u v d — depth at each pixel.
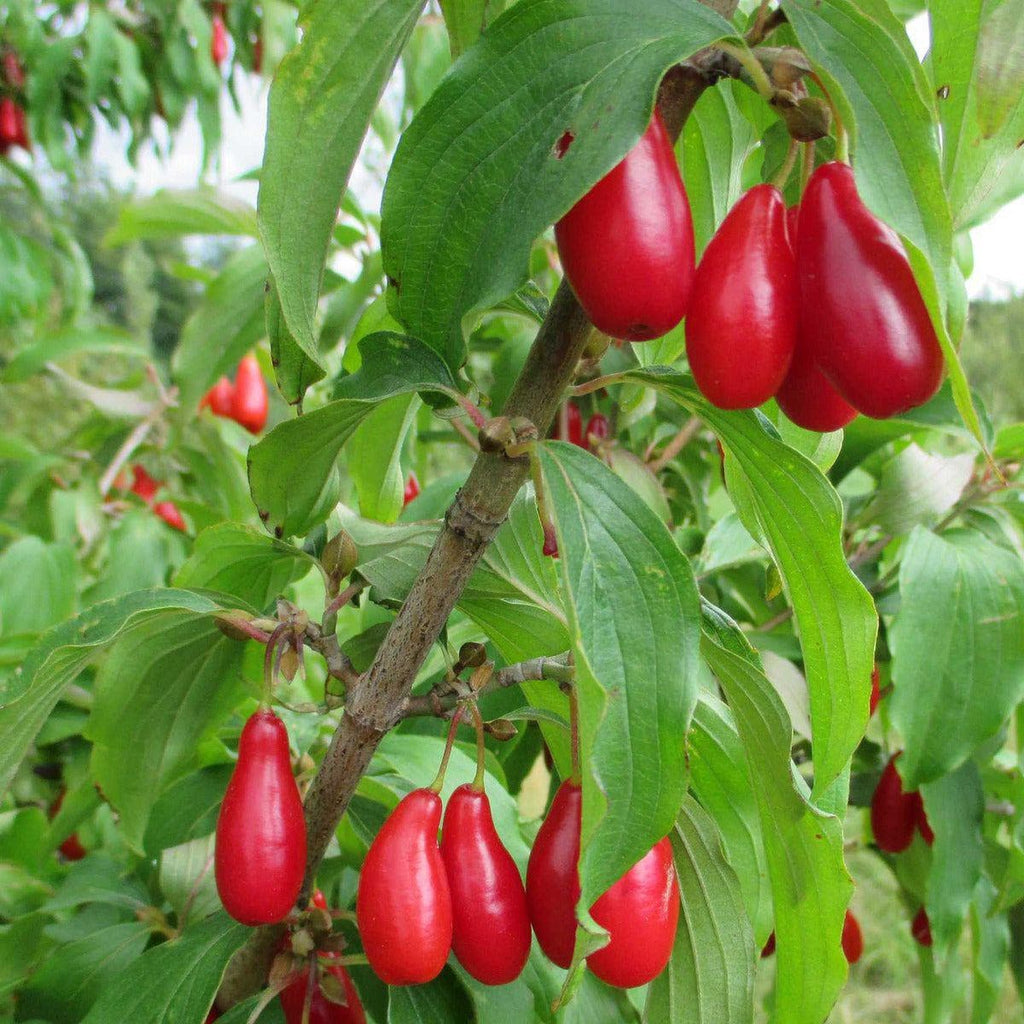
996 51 0.12
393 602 0.17
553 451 0.13
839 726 0.14
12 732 0.15
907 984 0.61
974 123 0.13
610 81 0.11
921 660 0.25
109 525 0.48
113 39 0.58
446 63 0.37
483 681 0.16
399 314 0.12
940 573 0.26
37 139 0.61
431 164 0.12
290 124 0.12
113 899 0.25
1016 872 0.27
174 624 0.18
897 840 0.30
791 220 0.13
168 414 0.44
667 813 0.12
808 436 0.18
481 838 0.15
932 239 0.10
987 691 0.25
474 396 0.14
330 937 0.17
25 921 0.26
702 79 0.12
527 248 0.11
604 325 0.12
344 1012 0.18
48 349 0.43
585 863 0.11
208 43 0.58
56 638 0.14
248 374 0.46
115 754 0.20
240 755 0.15
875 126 0.11
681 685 0.12
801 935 0.17
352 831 0.22
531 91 0.11
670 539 0.12
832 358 0.12
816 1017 0.17
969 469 0.29
